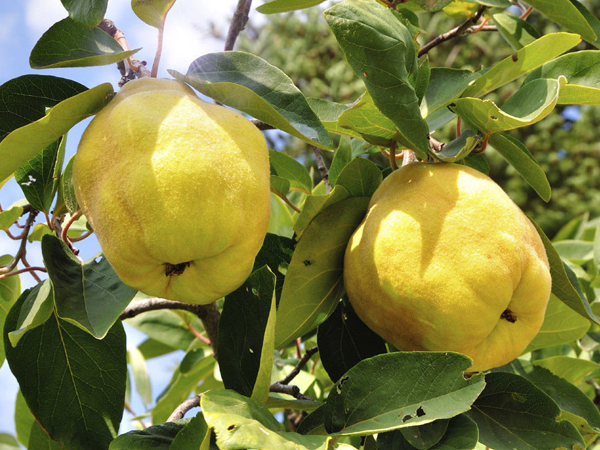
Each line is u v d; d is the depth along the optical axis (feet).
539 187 1.09
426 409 0.78
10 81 0.96
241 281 0.87
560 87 1.02
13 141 0.84
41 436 1.22
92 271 0.99
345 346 1.11
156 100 0.79
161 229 0.74
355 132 1.13
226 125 0.80
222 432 0.67
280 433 0.72
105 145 0.78
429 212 0.89
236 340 0.93
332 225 1.03
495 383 0.99
